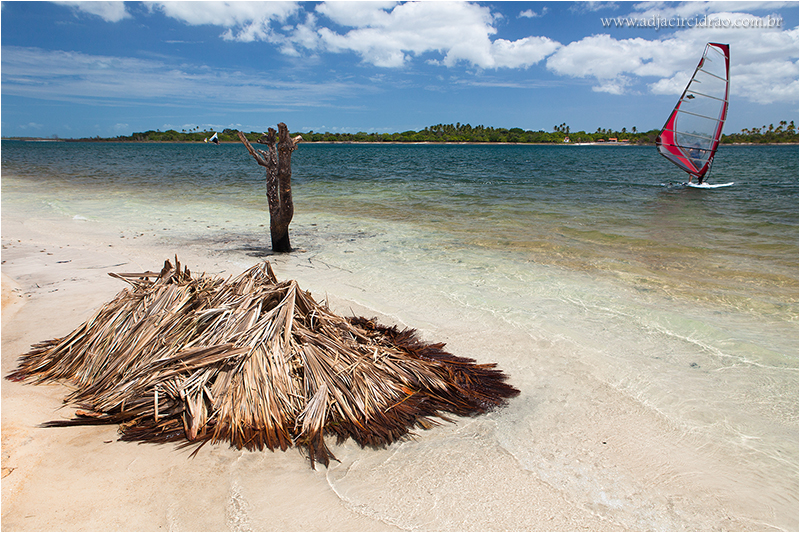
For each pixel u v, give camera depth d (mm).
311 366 3197
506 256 8070
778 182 23656
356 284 6430
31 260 7355
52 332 4441
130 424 2908
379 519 2328
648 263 7613
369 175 28500
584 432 3186
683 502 2551
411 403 3277
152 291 3684
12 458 2588
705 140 20969
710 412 3455
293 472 2641
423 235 9969
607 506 2498
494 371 3924
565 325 5051
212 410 2947
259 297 3498
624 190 19578
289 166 7906
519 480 2672
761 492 2643
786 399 3627
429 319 5191
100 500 2334
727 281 6625
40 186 19750
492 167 38250
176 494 2414
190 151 84938
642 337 4758
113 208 13766
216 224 11359
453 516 2369
